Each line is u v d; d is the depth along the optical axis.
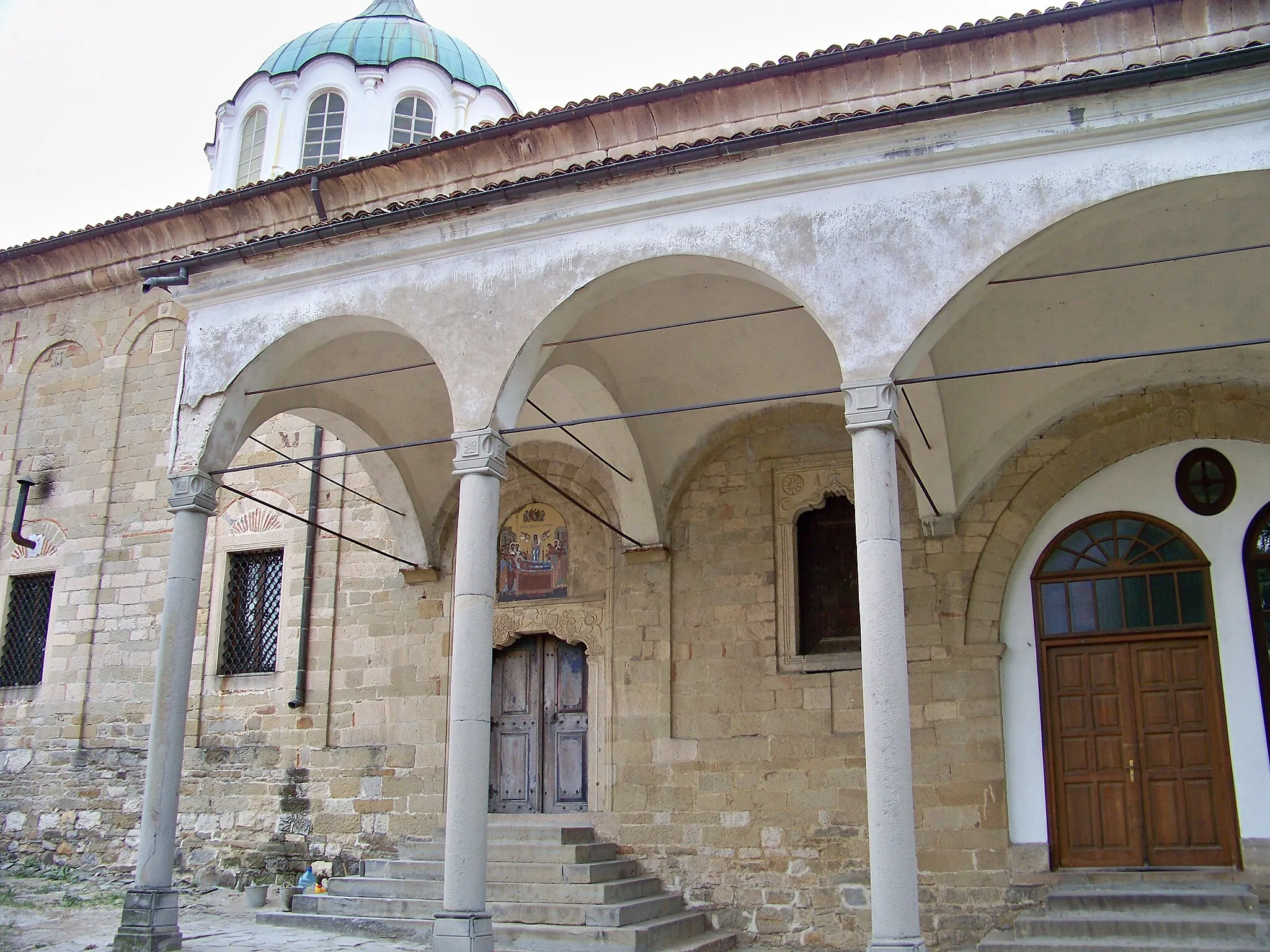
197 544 11.52
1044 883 11.70
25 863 16.19
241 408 11.92
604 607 14.39
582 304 10.50
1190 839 11.65
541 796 14.43
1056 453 12.79
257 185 16.78
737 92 14.49
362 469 15.89
